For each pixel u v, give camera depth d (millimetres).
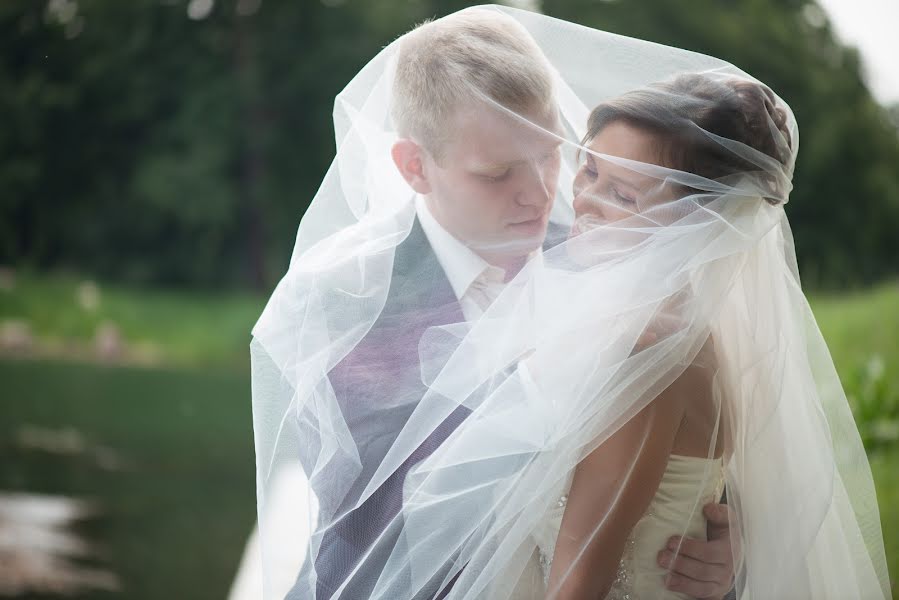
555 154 1979
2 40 23422
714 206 1857
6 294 19984
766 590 1892
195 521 8273
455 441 1868
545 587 1868
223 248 23281
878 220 20125
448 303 2020
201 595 6352
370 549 1931
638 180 1884
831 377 2025
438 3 23297
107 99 23438
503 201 1980
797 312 1983
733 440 1916
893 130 21141
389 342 2000
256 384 2100
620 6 21438
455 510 1875
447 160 1979
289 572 2379
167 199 22688
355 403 1971
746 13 21625
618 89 2057
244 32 23234
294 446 2074
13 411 12469
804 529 1896
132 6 23281
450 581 1885
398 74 2051
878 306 7250
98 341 18188
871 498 2025
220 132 23047
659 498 1849
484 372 1912
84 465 10086
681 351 1806
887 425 4887
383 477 1930
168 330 19141
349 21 23281
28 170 23062
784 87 21109
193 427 12227
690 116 1870
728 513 1889
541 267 1926
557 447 1804
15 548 7043
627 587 1845
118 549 7285
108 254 23328
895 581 3371
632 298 1835
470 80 1944
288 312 2078
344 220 2160
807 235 19766
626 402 1789
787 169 1916
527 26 2104
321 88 23266
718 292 1861
